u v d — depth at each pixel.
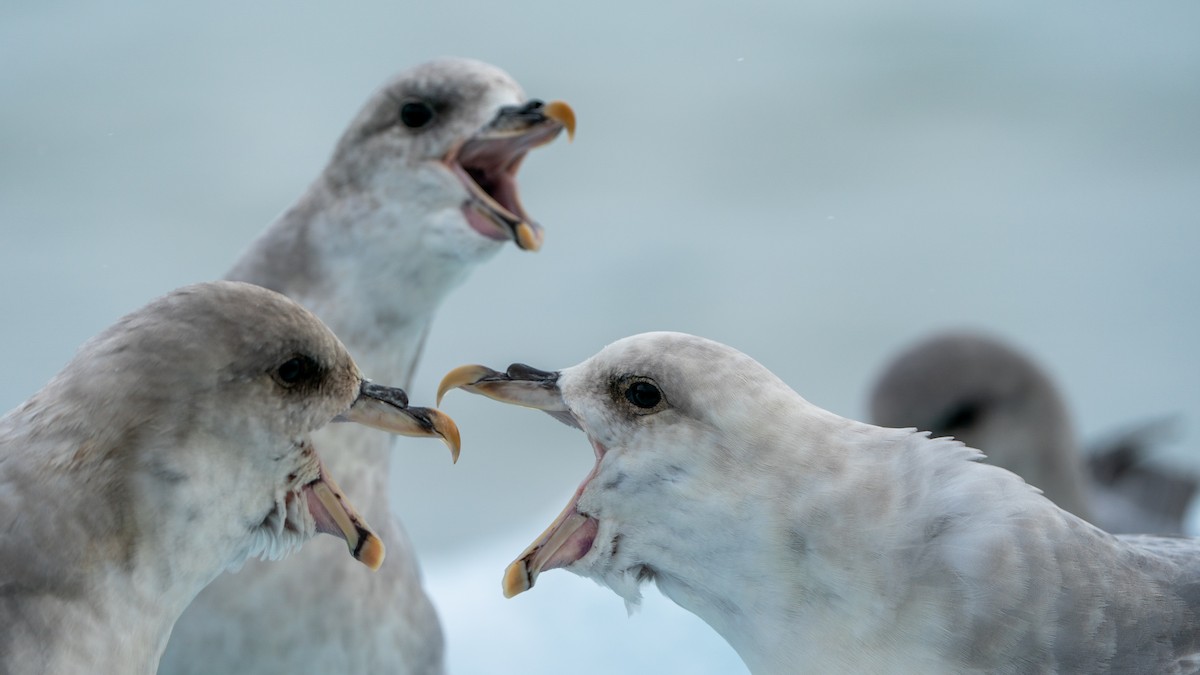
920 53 29.86
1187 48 30.12
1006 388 11.80
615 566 6.30
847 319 20.67
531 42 31.06
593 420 6.28
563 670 12.24
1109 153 25.89
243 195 23.77
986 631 5.91
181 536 5.93
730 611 6.24
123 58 28.06
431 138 8.58
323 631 8.05
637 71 29.67
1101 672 5.93
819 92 28.83
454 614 13.34
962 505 6.01
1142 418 18.11
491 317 19.88
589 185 24.78
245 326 6.02
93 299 19.77
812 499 6.03
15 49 28.23
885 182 24.98
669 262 21.91
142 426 5.80
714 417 6.11
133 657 5.86
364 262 8.54
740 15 31.84
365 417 6.52
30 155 24.27
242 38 29.34
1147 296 20.81
